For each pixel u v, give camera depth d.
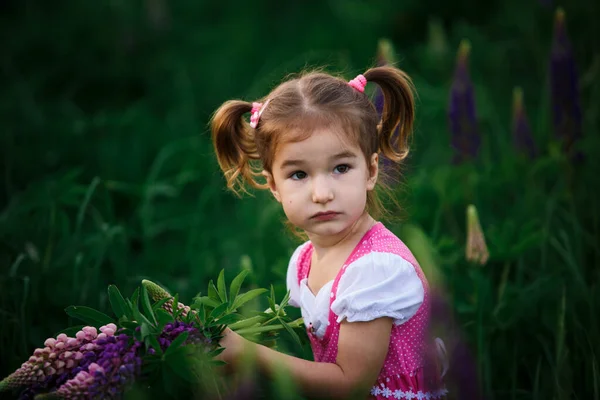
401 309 1.95
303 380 1.93
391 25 6.43
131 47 6.28
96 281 2.81
